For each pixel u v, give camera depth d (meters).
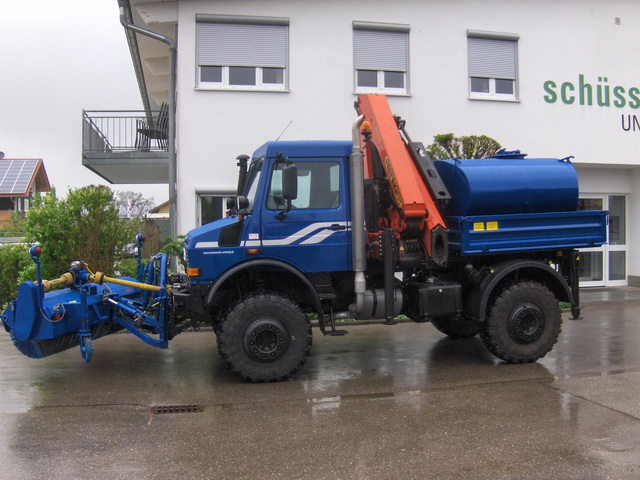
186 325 6.51
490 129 12.60
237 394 5.77
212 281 6.20
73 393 5.87
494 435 4.52
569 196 6.84
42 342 6.14
